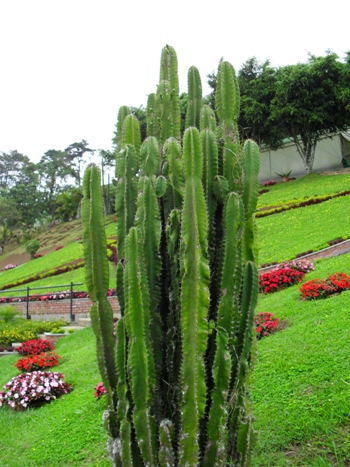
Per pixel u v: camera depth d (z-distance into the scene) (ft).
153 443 9.45
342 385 15.74
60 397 23.98
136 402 9.36
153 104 12.75
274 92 96.48
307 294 28.40
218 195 10.40
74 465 15.88
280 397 16.34
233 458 10.10
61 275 71.97
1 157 213.87
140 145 11.89
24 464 16.79
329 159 109.50
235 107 11.38
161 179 10.57
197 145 9.77
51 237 153.99
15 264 139.64
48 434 19.01
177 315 10.03
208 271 9.29
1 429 21.25
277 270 36.55
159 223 10.33
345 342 19.10
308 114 90.58
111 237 88.28
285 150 114.93
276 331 24.40
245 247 10.77
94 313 10.92
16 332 40.37
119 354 10.08
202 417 9.15
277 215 71.46
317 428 13.91
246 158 10.75
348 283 28.27
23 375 25.07
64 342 38.09
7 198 175.01
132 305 9.43
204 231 9.40
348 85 89.15
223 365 9.43
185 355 9.05
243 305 10.37
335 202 68.95
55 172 195.00
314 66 88.58
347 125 98.02
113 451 10.30
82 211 11.37
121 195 11.21
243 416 10.02
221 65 11.57
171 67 12.45
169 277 10.50
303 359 18.61
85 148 203.51
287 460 12.83
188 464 8.92
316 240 50.06
